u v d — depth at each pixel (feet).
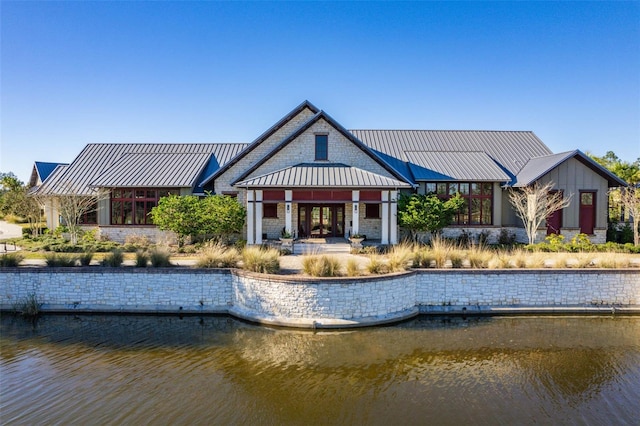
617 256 55.57
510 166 88.33
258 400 31.30
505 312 50.16
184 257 64.54
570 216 77.51
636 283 51.37
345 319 46.01
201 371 35.94
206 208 71.00
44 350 40.47
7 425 28.32
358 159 79.56
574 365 37.65
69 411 29.94
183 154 93.30
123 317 50.11
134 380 34.35
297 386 33.42
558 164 75.66
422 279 50.78
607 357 39.32
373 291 47.03
